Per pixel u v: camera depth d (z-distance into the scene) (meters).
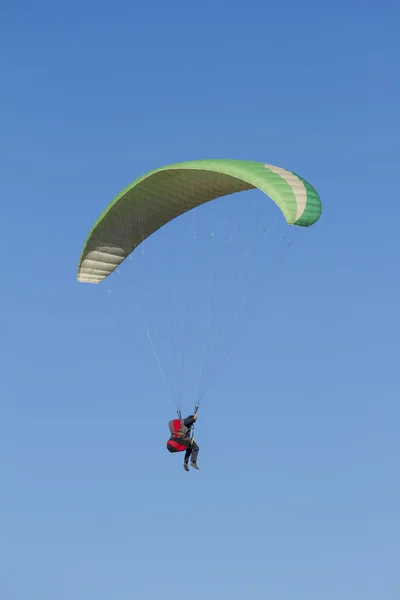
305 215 42.09
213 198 48.31
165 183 46.66
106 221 48.53
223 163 44.41
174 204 48.53
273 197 42.44
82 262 50.00
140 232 50.03
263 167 44.34
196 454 44.75
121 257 50.78
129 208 48.12
